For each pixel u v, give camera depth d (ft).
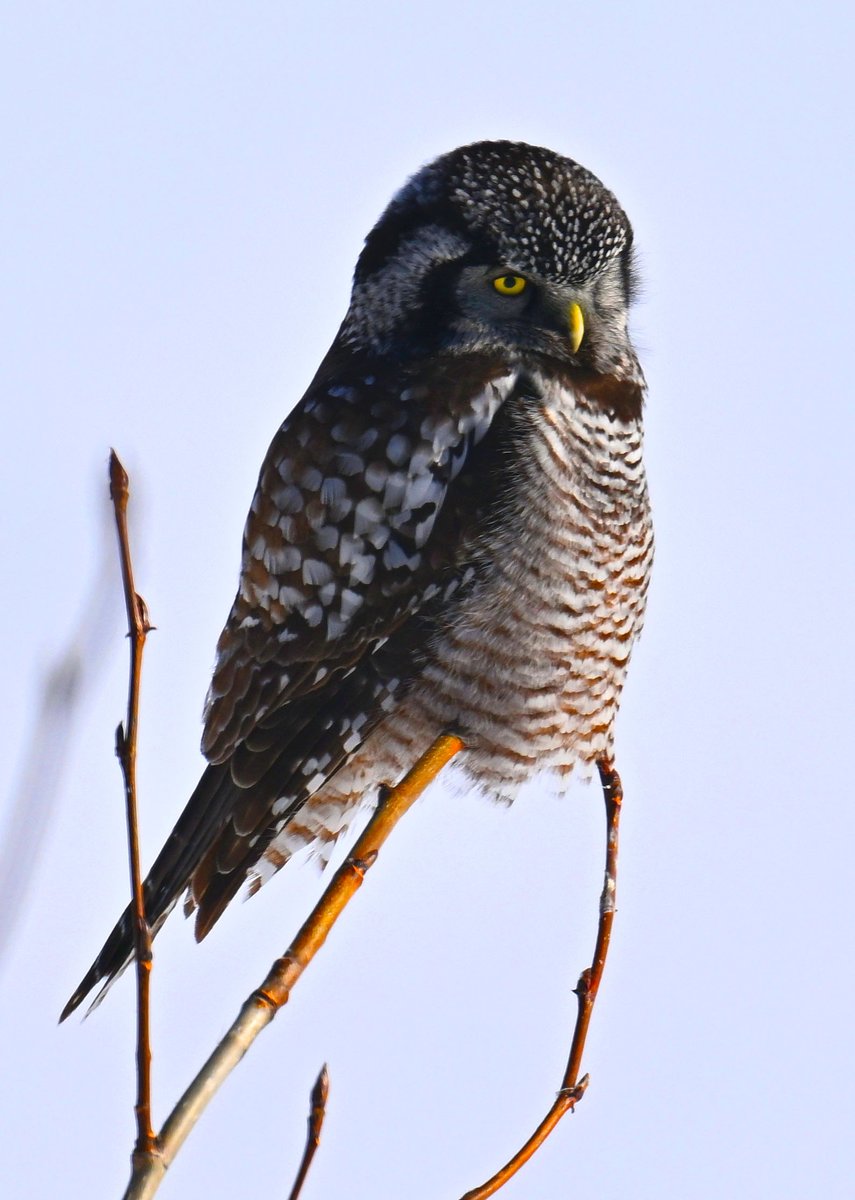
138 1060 17.20
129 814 17.69
